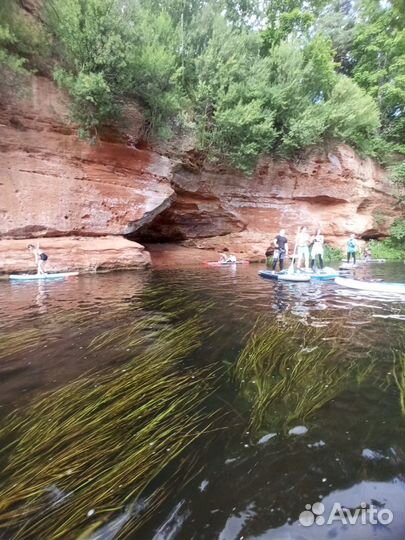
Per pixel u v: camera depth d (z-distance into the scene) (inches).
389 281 401.4
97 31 400.2
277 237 509.4
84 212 478.3
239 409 103.2
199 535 59.0
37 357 146.6
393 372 130.3
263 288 346.9
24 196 430.0
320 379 124.3
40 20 427.5
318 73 708.0
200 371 133.3
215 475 74.0
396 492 69.2
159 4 580.1
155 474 74.3
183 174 624.4
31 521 61.2
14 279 391.5
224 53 581.9
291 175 748.6
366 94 820.0
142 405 105.7
